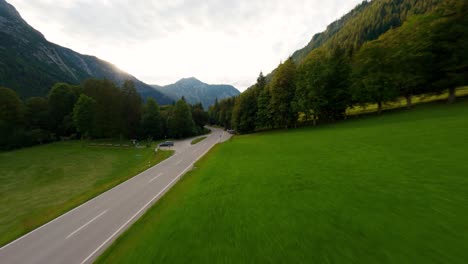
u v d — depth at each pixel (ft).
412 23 100.37
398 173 31.40
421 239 16.21
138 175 65.82
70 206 42.22
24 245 28.63
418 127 59.98
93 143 167.12
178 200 37.45
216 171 53.83
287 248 17.56
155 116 206.59
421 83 92.68
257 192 33.17
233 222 24.09
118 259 22.00
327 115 133.69
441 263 13.58
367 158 42.22
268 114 151.02
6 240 30.48
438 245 15.28
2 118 161.48
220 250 18.86
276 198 29.50
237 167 53.67
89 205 41.98
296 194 29.86
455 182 25.45
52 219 36.55
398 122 76.48
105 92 163.02
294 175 38.99
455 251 14.47
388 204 22.81
